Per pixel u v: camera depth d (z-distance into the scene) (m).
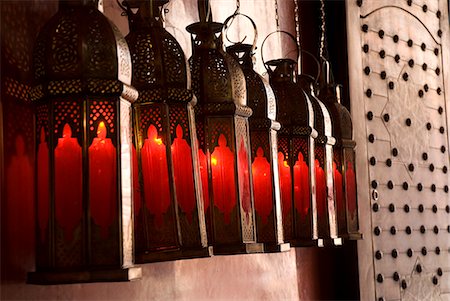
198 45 2.37
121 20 2.41
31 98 1.84
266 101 2.59
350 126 3.44
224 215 2.30
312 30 4.06
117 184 1.77
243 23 3.26
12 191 1.84
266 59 3.46
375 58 4.20
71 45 1.78
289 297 3.48
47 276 1.72
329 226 3.07
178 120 2.09
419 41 4.55
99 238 1.75
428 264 4.38
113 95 1.78
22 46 1.92
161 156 2.05
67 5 1.85
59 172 1.77
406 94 4.39
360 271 3.95
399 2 4.43
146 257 2.00
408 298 4.19
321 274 3.87
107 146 1.78
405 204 4.27
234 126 2.32
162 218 2.03
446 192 4.62
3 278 1.79
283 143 2.89
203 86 2.31
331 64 4.11
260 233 2.57
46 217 1.78
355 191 3.44
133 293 2.34
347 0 4.08
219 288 2.87
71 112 1.78
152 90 2.06
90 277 1.72
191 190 2.07
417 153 4.41
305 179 2.87
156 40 2.09
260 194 2.58
